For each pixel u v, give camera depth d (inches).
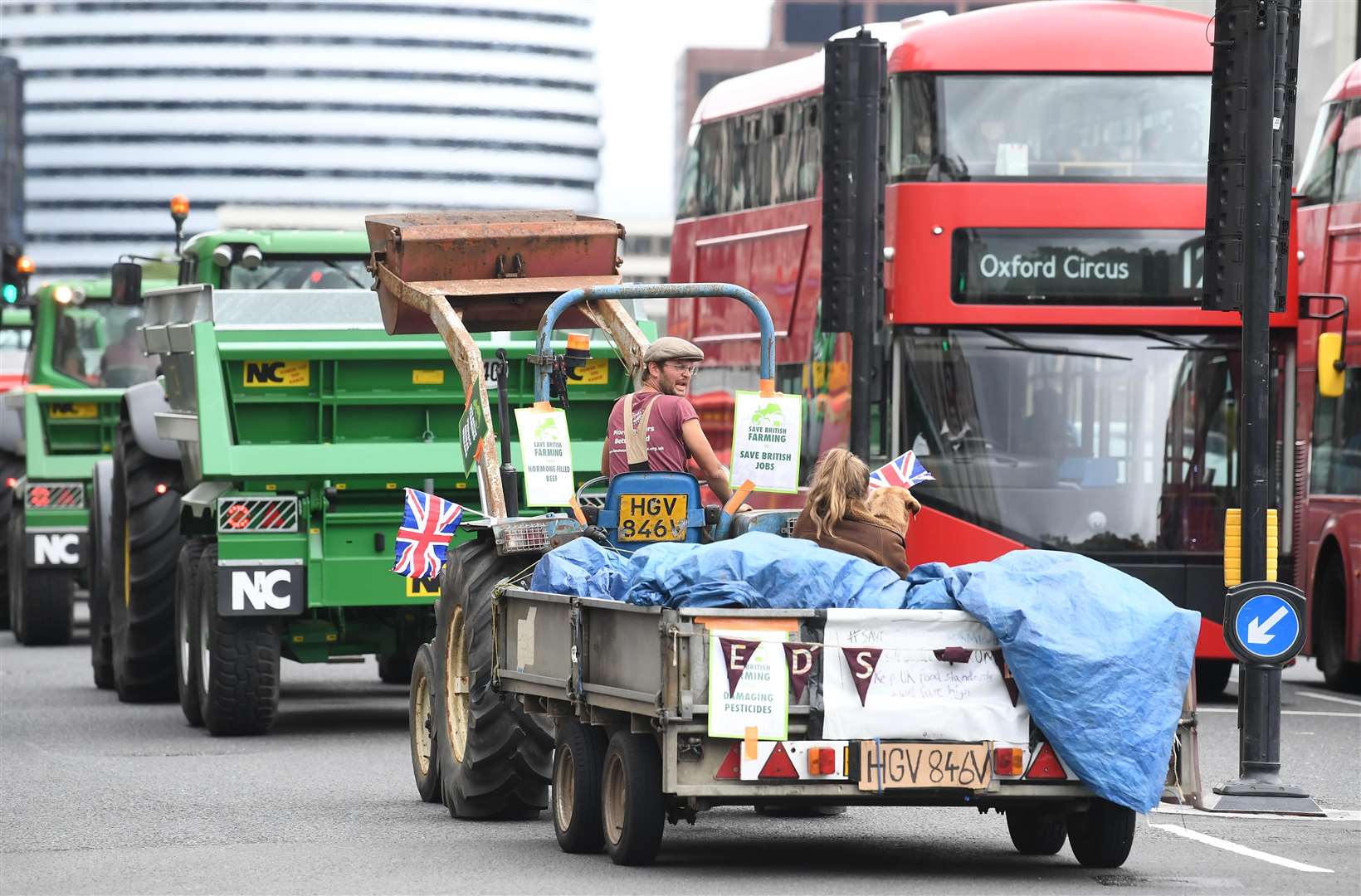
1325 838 976.3
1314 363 1923.0
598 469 1380.4
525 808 1024.9
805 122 1907.0
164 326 1493.6
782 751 785.6
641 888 804.0
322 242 1608.0
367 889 806.5
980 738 801.6
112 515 1718.8
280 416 1385.3
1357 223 1836.9
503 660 985.5
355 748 1365.7
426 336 1385.3
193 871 860.6
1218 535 1728.6
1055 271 1716.3
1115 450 1723.7
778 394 1003.3
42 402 2282.2
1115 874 852.6
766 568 810.8
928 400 1718.8
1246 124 1107.9
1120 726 800.3
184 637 1518.2
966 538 1710.1
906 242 1721.2
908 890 797.9
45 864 884.6
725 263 2090.3
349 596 1391.5
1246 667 1088.8
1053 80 1728.6
